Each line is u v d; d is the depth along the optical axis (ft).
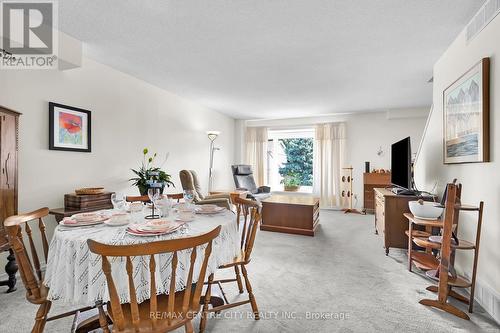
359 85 13.08
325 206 20.66
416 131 18.54
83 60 9.86
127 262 3.34
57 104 8.89
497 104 6.03
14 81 7.77
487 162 6.39
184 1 6.48
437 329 5.41
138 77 12.23
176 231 4.56
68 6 6.73
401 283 7.50
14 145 6.89
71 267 4.02
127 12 6.97
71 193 9.45
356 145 19.99
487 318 5.82
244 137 23.04
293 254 9.92
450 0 6.35
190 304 4.21
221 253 5.00
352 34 8.02
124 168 11.69
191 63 10.48
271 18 7.20
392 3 6.48
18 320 5.69
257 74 11.65
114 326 3.45
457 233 7.89
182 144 15.67
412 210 8.11
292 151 23.22
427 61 10.03
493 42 6.21
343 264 8.92
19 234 4.35
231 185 21.89
